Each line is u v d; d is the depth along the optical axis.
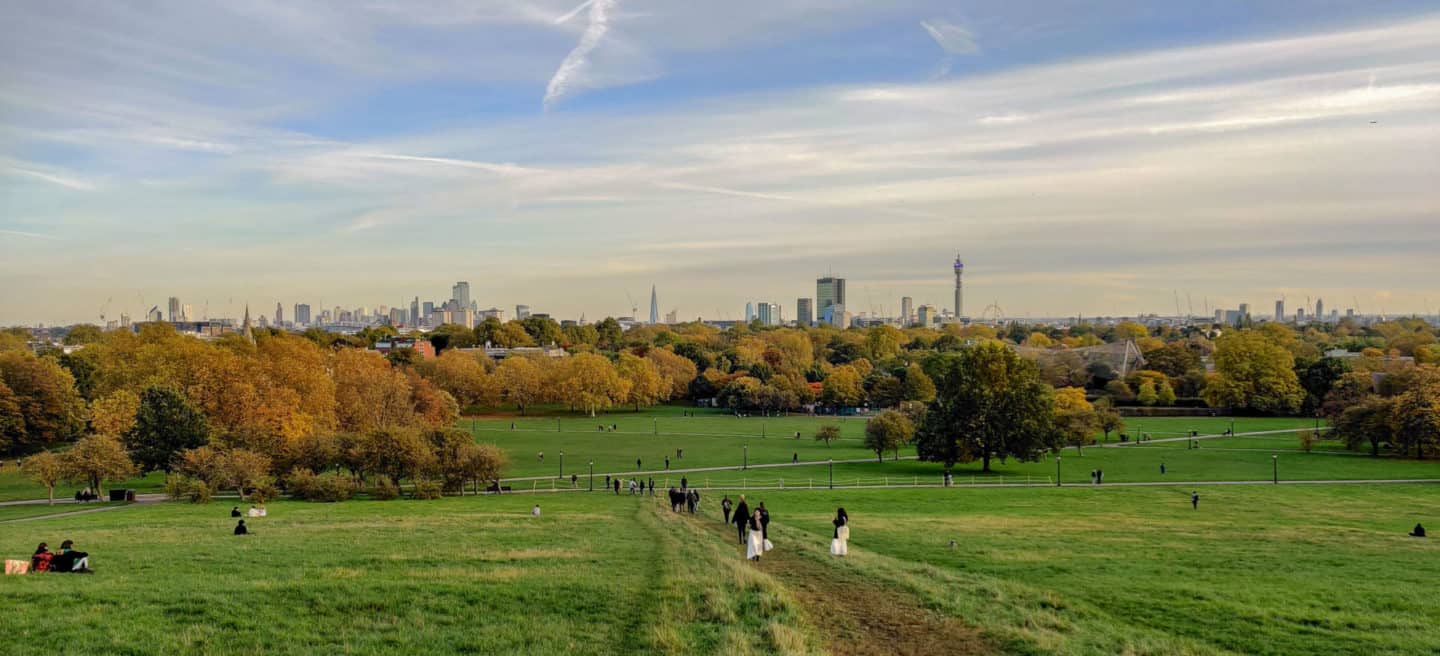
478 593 26.09
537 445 139.88
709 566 31.33
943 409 113.81
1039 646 22.42
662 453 130.12
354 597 25.27
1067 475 105.69
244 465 81.44
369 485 86.94
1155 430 155.75
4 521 63.81
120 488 90.19
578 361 195.38
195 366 112.38
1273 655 24.91
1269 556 44.03
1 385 116.44
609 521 54.81
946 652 22.25
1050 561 41.34
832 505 74.25
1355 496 83.69
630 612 24.44
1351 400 144.25
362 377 134.38
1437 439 112.50
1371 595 32.97
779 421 182.75
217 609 23.59
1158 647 23.86
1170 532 54.91
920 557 42.34
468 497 84.31
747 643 21.33
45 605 23.88
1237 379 181.50
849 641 23.08
